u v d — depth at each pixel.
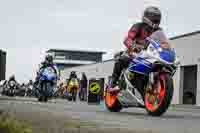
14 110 6.71
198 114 10.97
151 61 8.86
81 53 114.75
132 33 9.42
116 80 10.20
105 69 59.38
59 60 113.38
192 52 35.59
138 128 5.80
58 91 37.12
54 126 4.91
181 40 37.22
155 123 7.13
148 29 9.28
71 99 28.62
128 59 9.57
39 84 18.05
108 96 10.77
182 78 37.03
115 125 6.02
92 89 18.08
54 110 8.68
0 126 4.29
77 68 71.56
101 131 4.81
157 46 8.94
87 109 10.87
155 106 8.94
